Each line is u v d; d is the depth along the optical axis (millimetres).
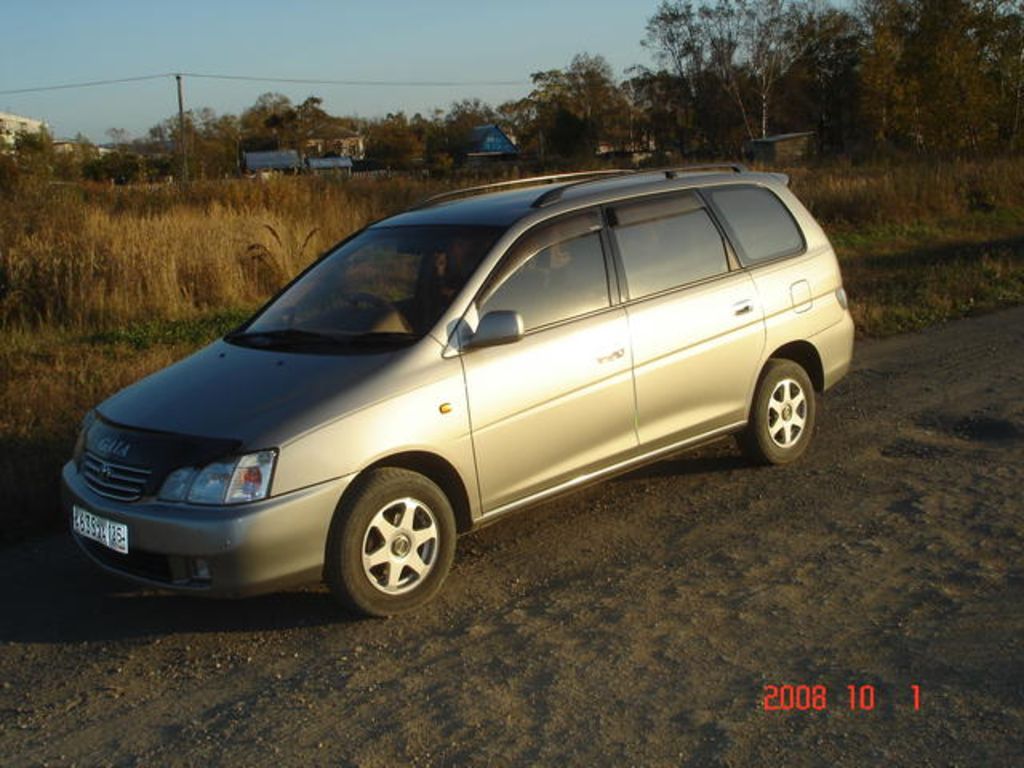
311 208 17531
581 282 5148
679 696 3660
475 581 4809
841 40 65938
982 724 3377
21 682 4035
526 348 4840
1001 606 4230
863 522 5285
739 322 5750
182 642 4324
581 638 4156
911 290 12461
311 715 3662
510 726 3512
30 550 5449
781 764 3215
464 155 77438
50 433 6820
